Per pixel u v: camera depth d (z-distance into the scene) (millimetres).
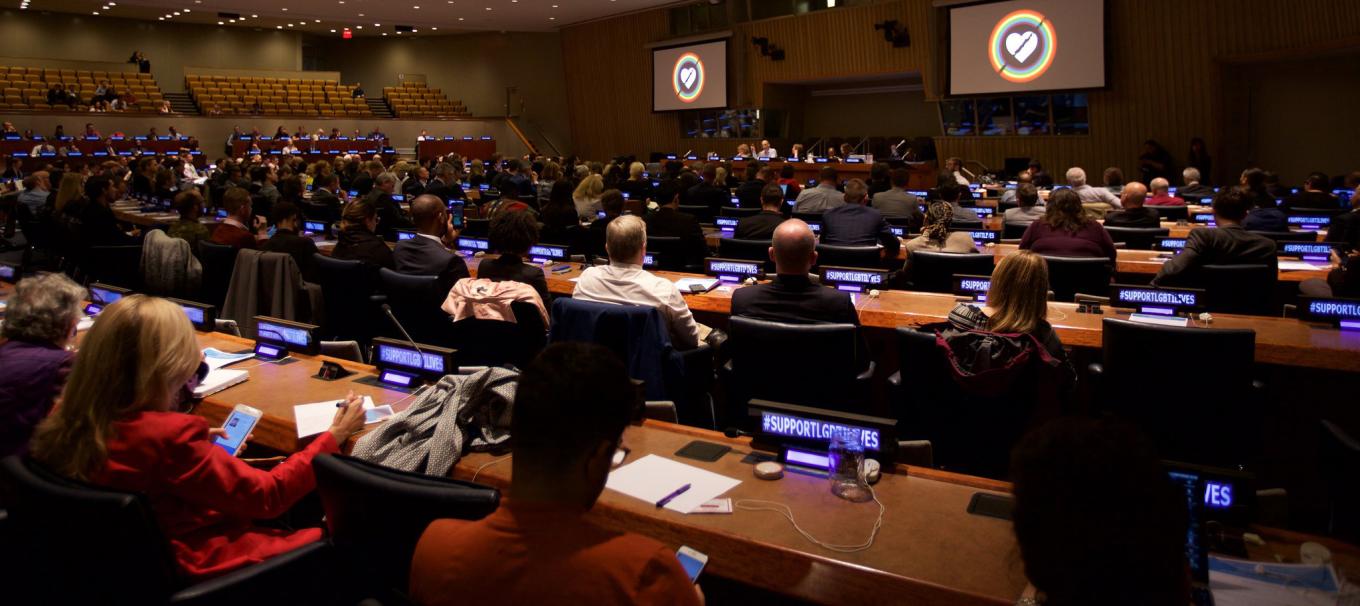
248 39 27078
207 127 22062
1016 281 2754
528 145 25656
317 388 2869
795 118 20656
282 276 4891
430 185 10609
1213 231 4559
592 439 1260
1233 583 1623
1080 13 14172
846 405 3014
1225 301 4512
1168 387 2936
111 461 1918
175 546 2010
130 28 25406
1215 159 13609
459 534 1294
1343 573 1635
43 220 8062
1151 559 935
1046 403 2783
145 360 1952
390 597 1792
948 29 15828
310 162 22328
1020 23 14836
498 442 2307
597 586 1198
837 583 1718
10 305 2480
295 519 2850
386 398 2766
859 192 6297
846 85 20031
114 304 2004
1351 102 12578
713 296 4465
